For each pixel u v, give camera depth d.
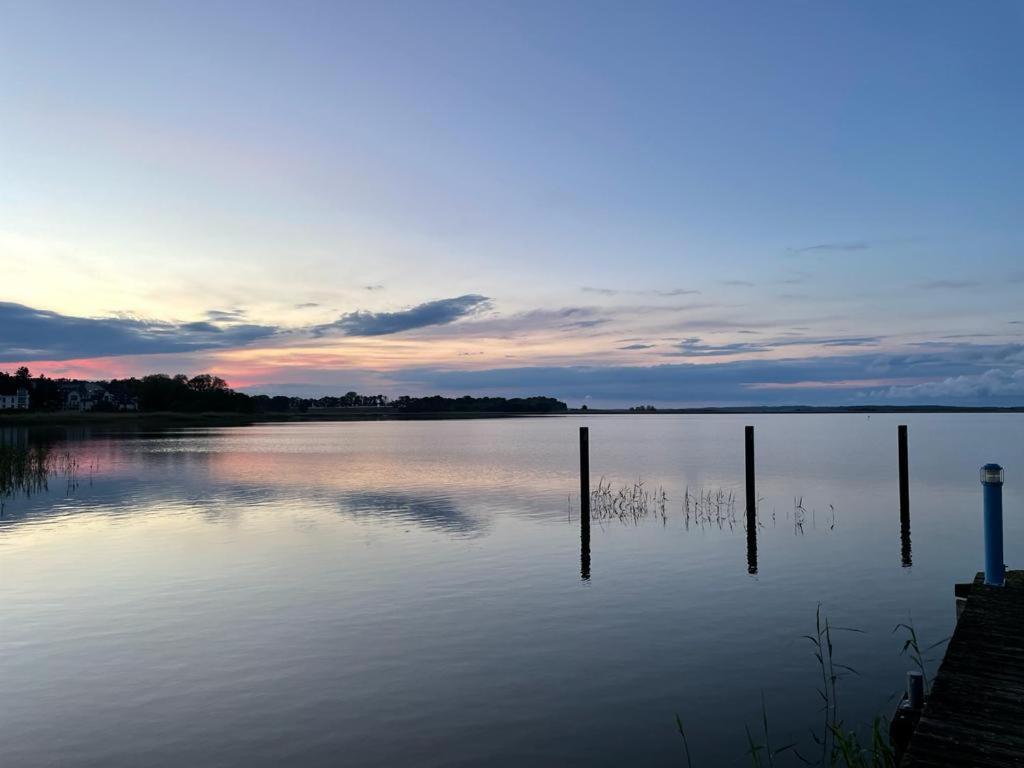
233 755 9.16
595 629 14.10
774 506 31.23
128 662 12.39
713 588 17.34
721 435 121.00
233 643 13.33
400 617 14.91
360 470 50.12
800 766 8.84
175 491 37.19
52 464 52.16
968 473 45.03
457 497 34.59
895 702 10.67
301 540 23.41
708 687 11.23
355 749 9.30
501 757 9.06
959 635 9.77
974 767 6.29
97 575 18.58
